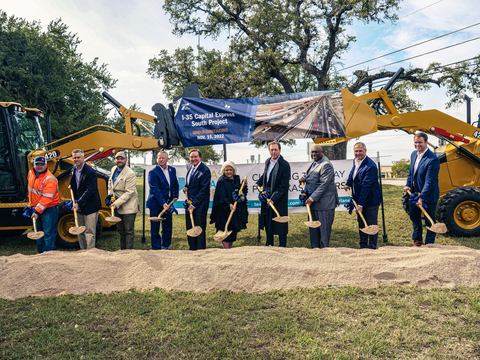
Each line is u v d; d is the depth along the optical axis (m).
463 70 15.24
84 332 2.12
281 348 1.88
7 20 19.06
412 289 2.66
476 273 2.77
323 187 3.71
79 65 21.53
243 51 16.61
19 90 17.12
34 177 3.98
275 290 2.74
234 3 17.59
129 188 4.13
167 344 1.96
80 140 4.70
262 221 4.04
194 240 4.14
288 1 17.06
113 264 3.02
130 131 4.68
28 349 1.93
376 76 16.58
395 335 1.99
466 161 5.16
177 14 18.41
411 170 4.04
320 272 2.89
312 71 17.47
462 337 1.97
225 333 2.07
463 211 4.77
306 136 4.41
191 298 2.60
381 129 4.54
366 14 14.97
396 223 5.91
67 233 4.90
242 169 5.59
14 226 4.77
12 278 2.83
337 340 1.97
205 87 16.61
